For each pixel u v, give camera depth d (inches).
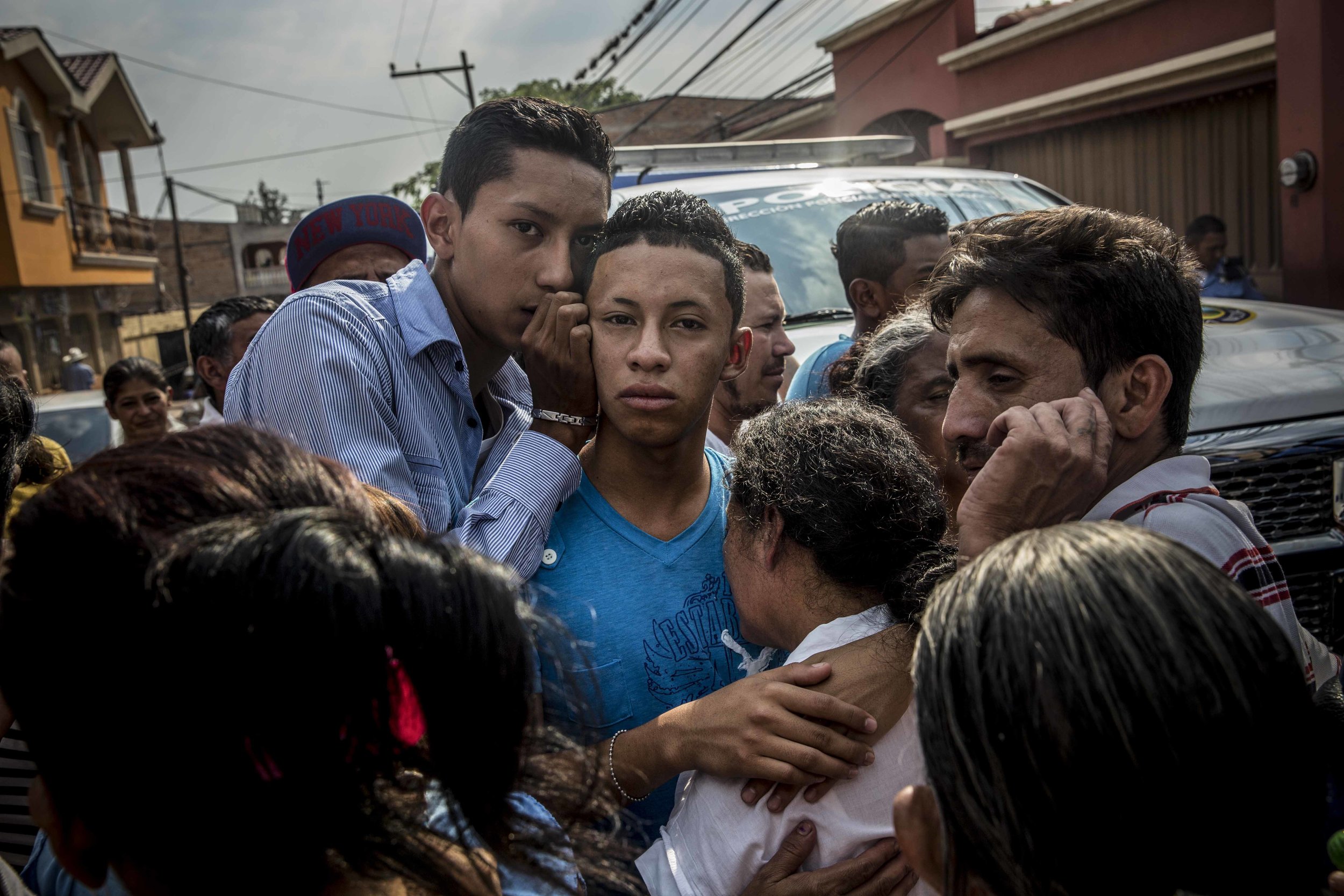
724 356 61.9
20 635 27.9
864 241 118.3
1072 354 54.8
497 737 30.0
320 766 27.2
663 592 62.8
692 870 51.6
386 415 72.5
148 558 27.5
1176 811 26.9
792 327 156.0
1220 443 114.5
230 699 26.1
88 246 847.1
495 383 90.6
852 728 49.2
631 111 937.5
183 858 27.9
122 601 26.8
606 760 54.6
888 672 50.9
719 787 52.2
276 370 72.1
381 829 29.4
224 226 1652.3
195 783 26.7
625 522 64.3
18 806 59.3
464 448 79.4
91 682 26.8
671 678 61.5
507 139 71.1
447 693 28.7
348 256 113.2
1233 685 27.3
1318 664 63.0
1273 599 54.2
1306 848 29.4
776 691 50.1
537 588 58.5
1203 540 52.9
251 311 156.9
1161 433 57.7
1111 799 27.0
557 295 62.8
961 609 30.7
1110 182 429.7
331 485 33.1
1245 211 370.0
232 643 26.1
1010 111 456.4
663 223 60.6
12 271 697.0
